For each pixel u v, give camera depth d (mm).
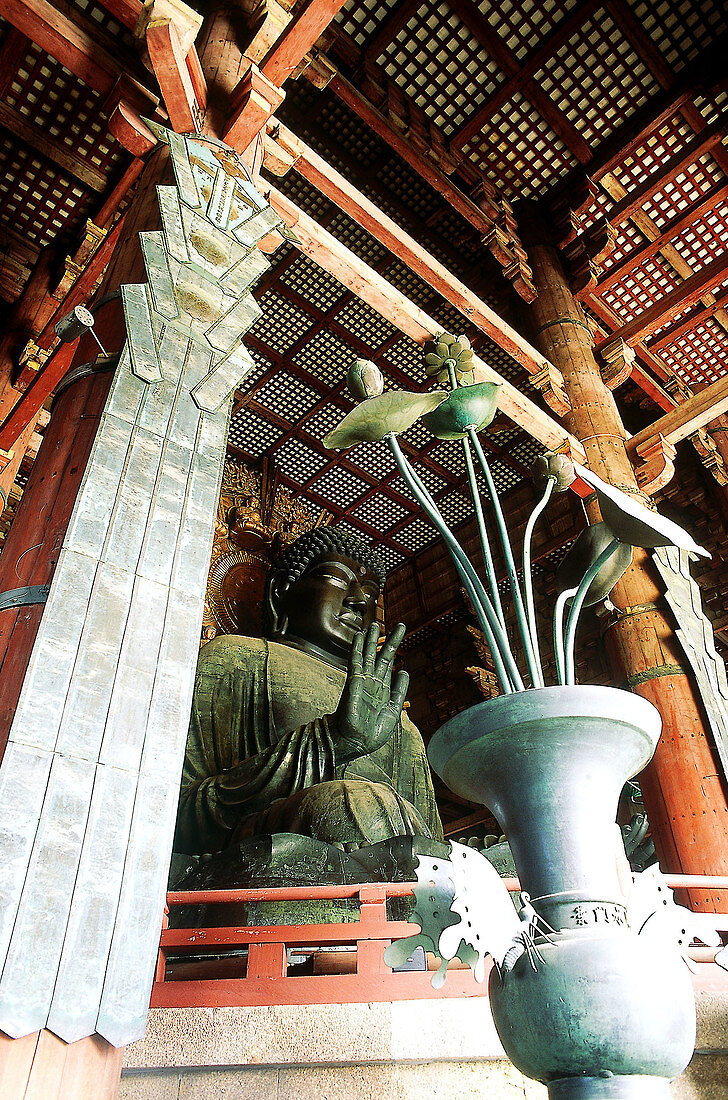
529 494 12484
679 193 10141
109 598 3322
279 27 5676
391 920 4102
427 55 9398
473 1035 3402
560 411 8406
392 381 11430
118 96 5418
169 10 4930
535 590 12180
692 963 2082
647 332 10383
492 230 9984
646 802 6758
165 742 3191
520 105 9766
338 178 6609
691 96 9328
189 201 4859
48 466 3791
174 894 4004
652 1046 1812
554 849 2104
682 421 8547
